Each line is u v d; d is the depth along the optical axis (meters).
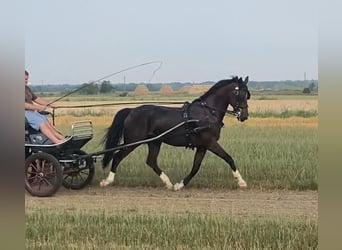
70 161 9.46
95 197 9.23
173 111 10.12
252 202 8.71
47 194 9.14
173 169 11.37
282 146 12.76
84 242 6.16
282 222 6.72
